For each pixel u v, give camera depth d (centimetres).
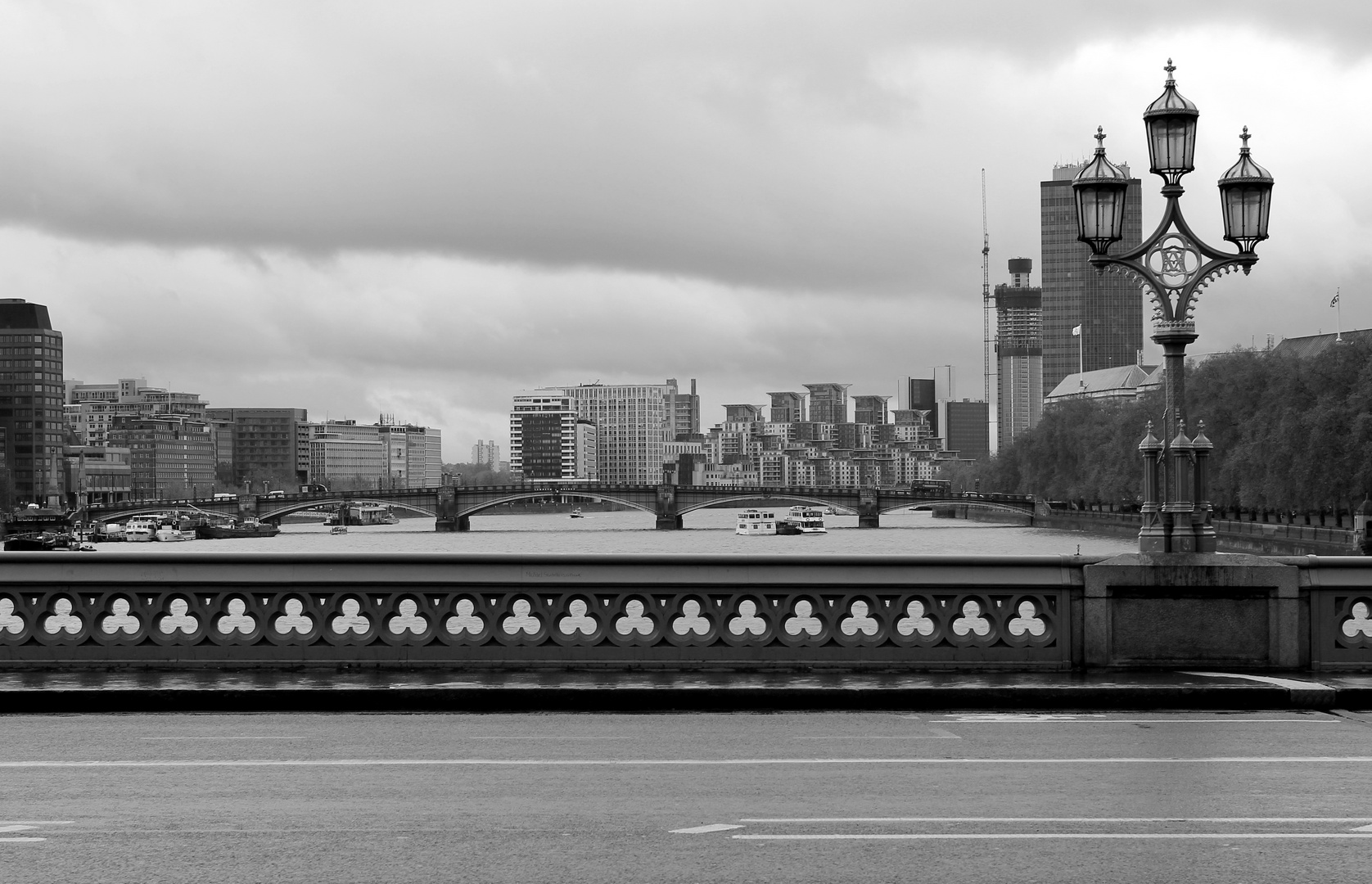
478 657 2480
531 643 2477
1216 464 15438
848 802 1631
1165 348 2541
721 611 2483
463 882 1314
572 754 1916
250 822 1538
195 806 1611
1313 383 13125
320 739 2025
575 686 2280
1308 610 2464
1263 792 1689
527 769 1812
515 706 2275
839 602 2480
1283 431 12825
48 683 2327
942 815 1569
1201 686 2294
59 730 2100
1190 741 2016
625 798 1652
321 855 1402
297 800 1644
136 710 2264
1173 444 2494
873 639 2473
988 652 2469
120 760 1873
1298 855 1406
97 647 2483
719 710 2269
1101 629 2470
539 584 2473
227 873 1341
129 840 1463
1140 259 2509
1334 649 2464
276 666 2470
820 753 1923
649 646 2475
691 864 1373
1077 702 2291
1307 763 1859
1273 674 2423
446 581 2473
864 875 1337
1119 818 1558
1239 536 15125
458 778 1764
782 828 1512
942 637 2469
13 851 1419
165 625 4388
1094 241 2494
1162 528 2514
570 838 1468
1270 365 15425
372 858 1393
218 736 2053
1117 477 18700
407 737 2038
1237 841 1459
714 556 2472
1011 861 1384
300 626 5144
